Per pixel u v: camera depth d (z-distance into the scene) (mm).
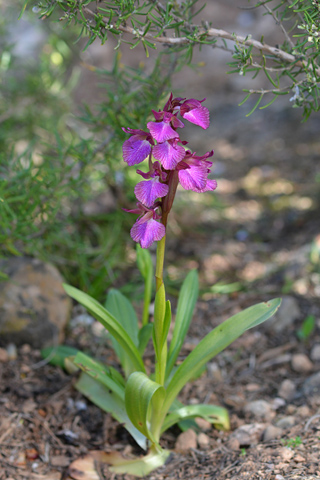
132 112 794
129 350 651
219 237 1123
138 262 718
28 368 771
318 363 793
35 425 705
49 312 801
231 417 724
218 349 634
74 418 715
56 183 780
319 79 607
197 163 558
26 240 752
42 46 1308
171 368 676
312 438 645
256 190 1297
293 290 918
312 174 1315
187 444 676
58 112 1096
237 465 630
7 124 1023
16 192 779
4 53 994
